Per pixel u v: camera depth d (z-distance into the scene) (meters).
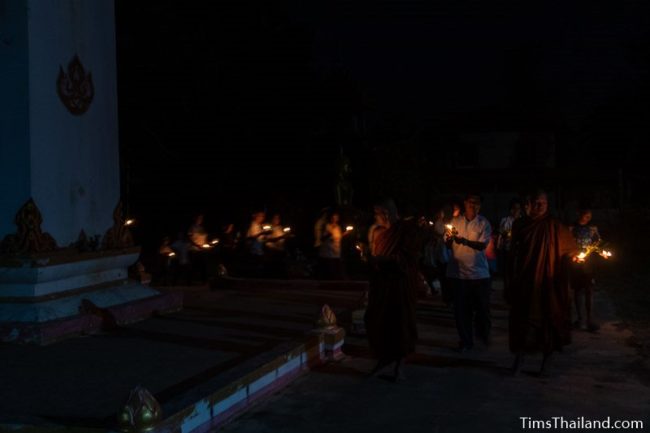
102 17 11.40
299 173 31.48
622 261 23.92
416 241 8.30
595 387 7.98
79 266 10.17
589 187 47.62
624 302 14.59
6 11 9.67
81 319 9.62
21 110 9.62
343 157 25.50
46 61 9.96
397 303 8.16
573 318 12.55
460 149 50.44
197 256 17.53
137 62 26.48
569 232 8.34
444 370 8.77
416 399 7.46
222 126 28.39
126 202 27.84
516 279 8.40
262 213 17.34
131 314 10.59
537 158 50.06
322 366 8.91
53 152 10.05
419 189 35.16
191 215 28.95
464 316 9.79
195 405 6.04
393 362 9.03
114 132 11.61
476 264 9.76
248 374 7.05
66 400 6.53
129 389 6.91
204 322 10.67
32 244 9.51
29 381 7.23
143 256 27.72
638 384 8.12
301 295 13.66
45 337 9.00
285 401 7.36
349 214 21.62
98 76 11.23
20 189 9.59
